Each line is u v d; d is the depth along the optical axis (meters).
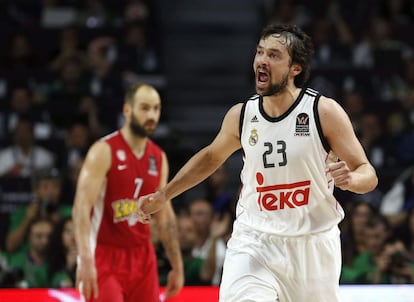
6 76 19.95
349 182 6.54
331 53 21.48
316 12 23.56
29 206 13.85
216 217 13.11
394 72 20.72
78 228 8.95
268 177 7.40
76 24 22.42
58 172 15.58
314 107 7.25
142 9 23.20
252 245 7.50
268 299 7.31
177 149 16.67
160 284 11.84
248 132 7.45
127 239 9.30
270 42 7.24
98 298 9.05
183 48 23.30
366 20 23.36
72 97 19.14
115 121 18.77
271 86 7.23
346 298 9.59
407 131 18.77
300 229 7.42
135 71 20.98
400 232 13.90
